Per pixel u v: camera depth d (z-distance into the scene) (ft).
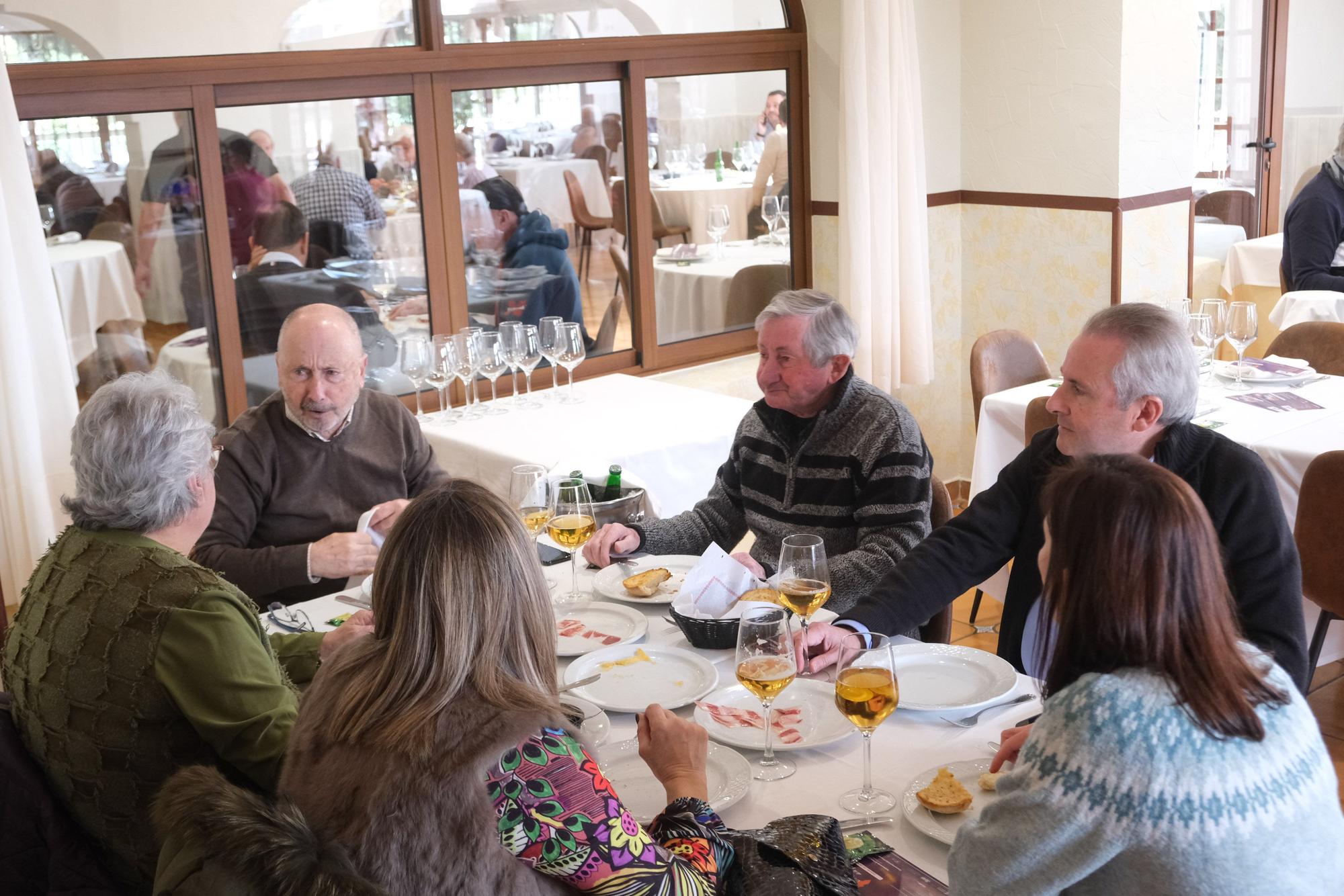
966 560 6.94
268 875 3.41
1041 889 3.56
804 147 16.38
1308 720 3.69
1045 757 3.56
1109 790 3.43
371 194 12.92
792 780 4.95
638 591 7.00
